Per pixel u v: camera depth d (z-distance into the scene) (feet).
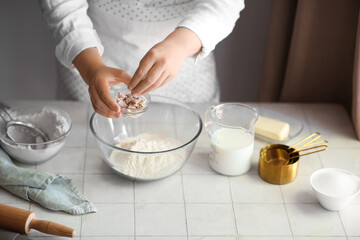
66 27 4.21
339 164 4.28
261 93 5.94
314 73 5.38
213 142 4.02
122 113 3.75
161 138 4.26
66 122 4.27
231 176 4.11
